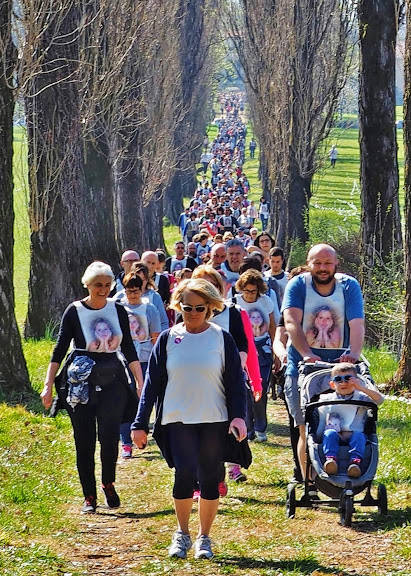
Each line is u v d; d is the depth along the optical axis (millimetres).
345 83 66438
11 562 12398
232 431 12383
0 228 25812
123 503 16797
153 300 21328
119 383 15742
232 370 12664
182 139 92562
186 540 12781
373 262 38719
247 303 20766
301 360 15398
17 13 32375
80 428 15766
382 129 38875
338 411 14328
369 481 14039
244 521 14945
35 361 32938
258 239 29906
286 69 66688
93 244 42281
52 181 41219
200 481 12625
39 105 40750
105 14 42094
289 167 66688
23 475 18578
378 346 38344
